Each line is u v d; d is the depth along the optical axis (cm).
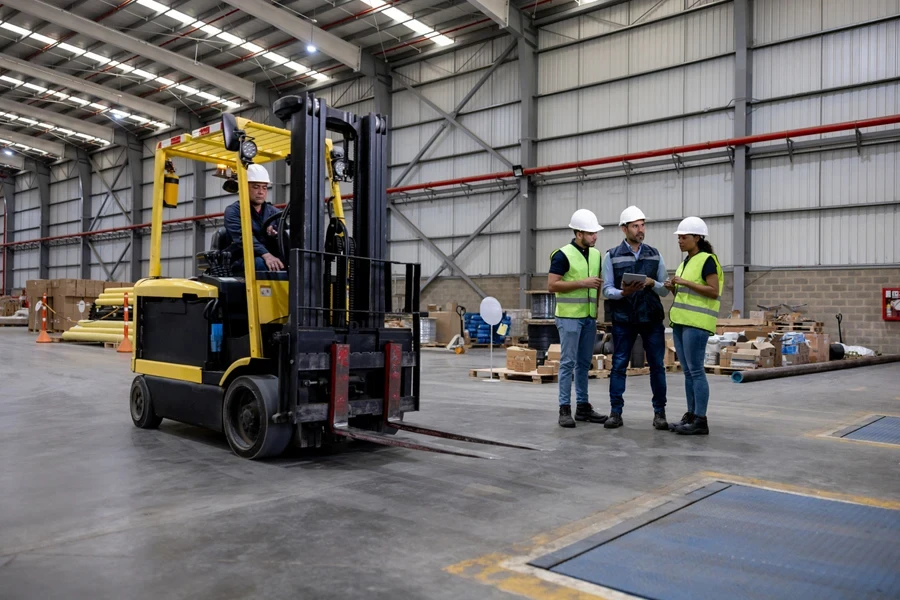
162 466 376
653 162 1519
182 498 307
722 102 1449
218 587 205
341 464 383
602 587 207
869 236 1293
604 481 340
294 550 238
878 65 1280
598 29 1619
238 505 296
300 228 396
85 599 196
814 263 1351
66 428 500
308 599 197
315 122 404
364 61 1900
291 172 404
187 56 1989
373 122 442
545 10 1678
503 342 1644
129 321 1435
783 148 1366
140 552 236
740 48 1400
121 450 421
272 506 294
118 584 207
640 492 319
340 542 247
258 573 217
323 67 2025
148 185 2673
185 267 2541
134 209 2689
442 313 1658
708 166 1470
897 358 1223
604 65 1614
